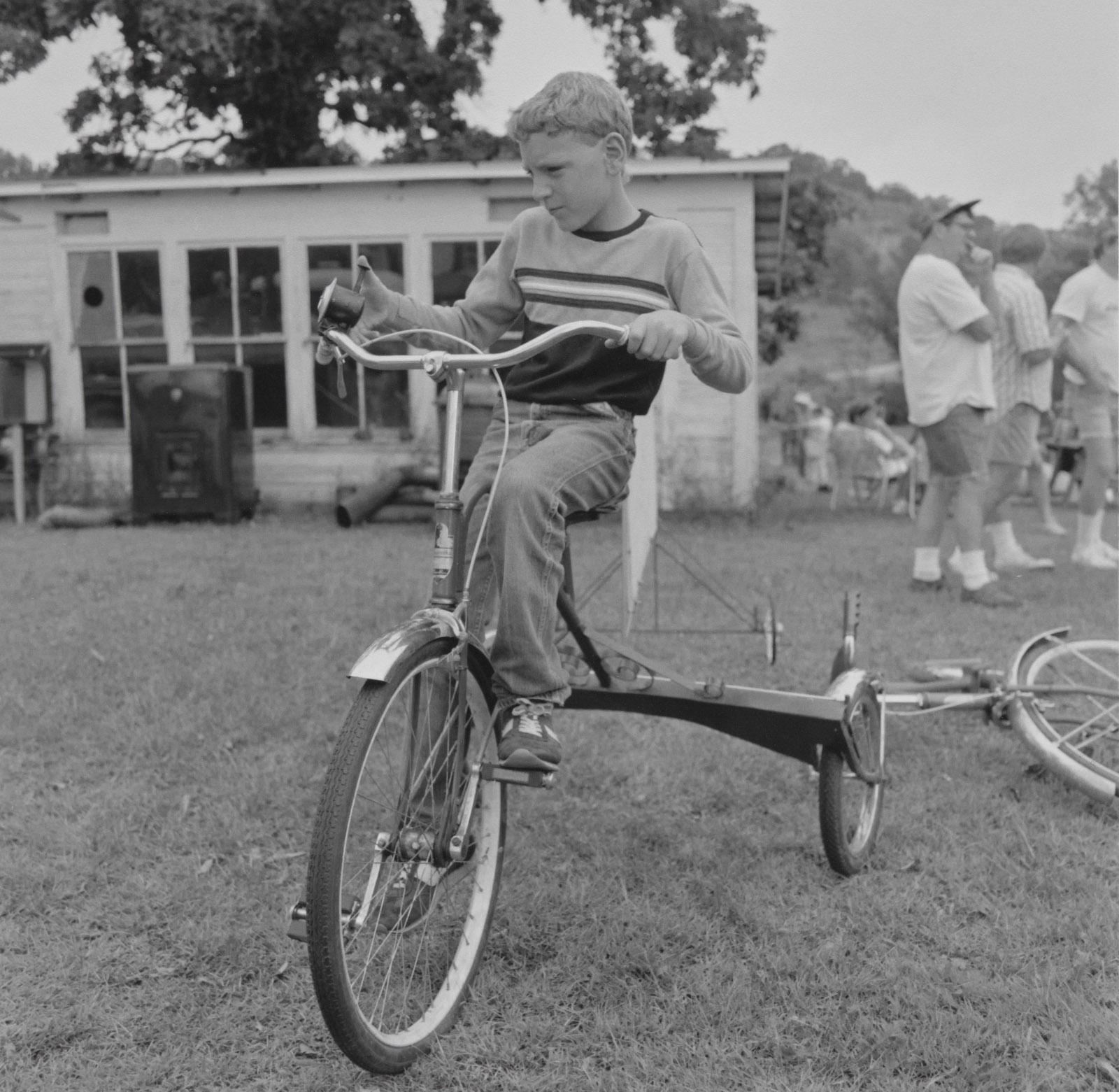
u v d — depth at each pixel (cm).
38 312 1267
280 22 1714
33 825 332
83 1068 224
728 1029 234
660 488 1211
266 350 1257
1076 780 345
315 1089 218
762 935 272
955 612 624
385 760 260
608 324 222
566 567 276
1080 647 387
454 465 235
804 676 495
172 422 1127
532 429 262
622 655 290
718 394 1202
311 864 199
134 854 317
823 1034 233
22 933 274
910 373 652
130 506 1182
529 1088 217
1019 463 750
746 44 1873
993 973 256
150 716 429
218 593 686
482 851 256
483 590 259
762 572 766
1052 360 738
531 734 235
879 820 327
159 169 2022
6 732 414
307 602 652
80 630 574
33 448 1267
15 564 823
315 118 1962
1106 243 746
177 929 273
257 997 247
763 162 1160
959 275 635
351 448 1250
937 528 692
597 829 334
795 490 1780
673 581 728
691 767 386
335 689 466
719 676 495
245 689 463
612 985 250
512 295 282
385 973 246
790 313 2067
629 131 254
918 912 283
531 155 251
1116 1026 232
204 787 362
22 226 1260
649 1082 219
